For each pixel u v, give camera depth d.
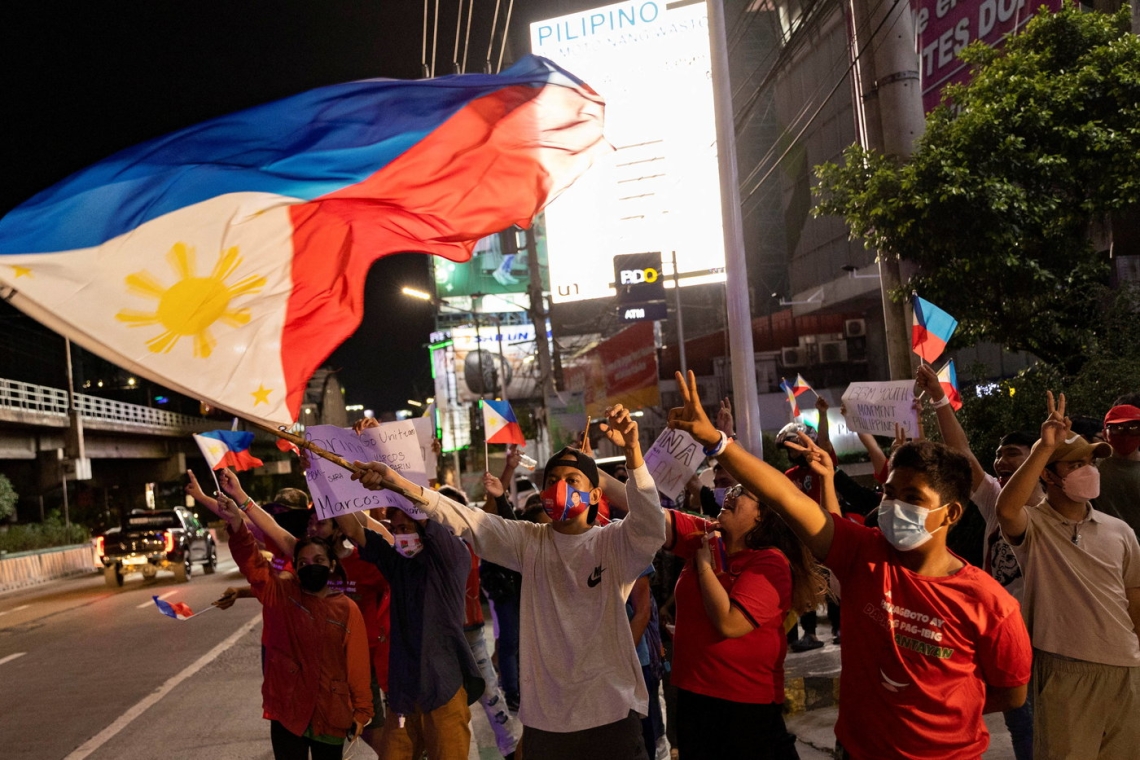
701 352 41.62
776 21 41.50
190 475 5.33
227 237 3.33
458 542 5.39
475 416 62.12
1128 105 11.39
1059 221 11.73
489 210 4.04
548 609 3.93
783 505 3.17
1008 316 11.95
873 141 13.16
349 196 3.63
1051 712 4.14
